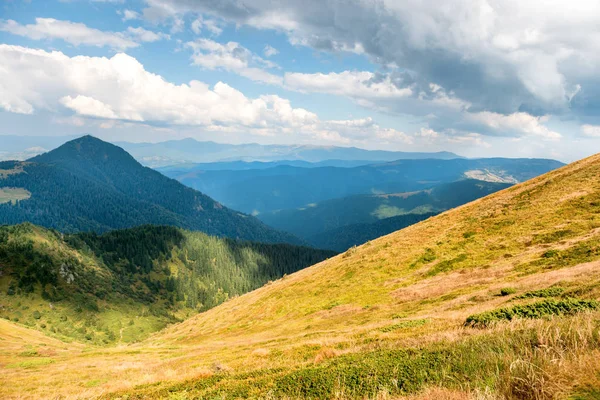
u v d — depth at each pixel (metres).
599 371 5.48
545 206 42.72
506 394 5.82
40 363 38.12
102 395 16.42
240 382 11.68
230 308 70.94
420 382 7.52
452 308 24.62
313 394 8.55
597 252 25.41
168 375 21.11
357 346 16.34
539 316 12.99
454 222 52.69
